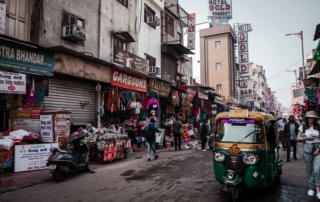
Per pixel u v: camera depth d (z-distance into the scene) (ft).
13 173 24.34
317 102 50.85
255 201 16.52
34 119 28.86
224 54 126.72
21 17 31.40
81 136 26.43
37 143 26.45
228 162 16.44
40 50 27.99
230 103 118.83
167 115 60.64
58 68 30.30
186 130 58.29
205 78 129.49
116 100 41.60
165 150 44.75
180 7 83.35
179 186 20.01
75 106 36.83
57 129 28.68
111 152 31.27
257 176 16.01
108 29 45.96
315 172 16.97
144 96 49.85
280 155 38.96
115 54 45.60
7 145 24.09
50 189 19.56
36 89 29.12
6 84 24.64
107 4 45.98
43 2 33.37
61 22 36.09
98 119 40.55
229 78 125.08
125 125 45.34
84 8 40.60
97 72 36.78
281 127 49.34
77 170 24.09
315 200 16.75
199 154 38.96
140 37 57.36
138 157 35.53
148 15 61.87
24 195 17.99
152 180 22.03
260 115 17.89
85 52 37.78
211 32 129.80
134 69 49.55
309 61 92.89
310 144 17.78
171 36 73.61
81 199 17.02
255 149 16.39
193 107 75.97
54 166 21.54
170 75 68.39
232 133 17.69
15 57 25.53
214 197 17.16
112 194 18.07
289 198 17.19
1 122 29.48
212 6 134.00
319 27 43.50
